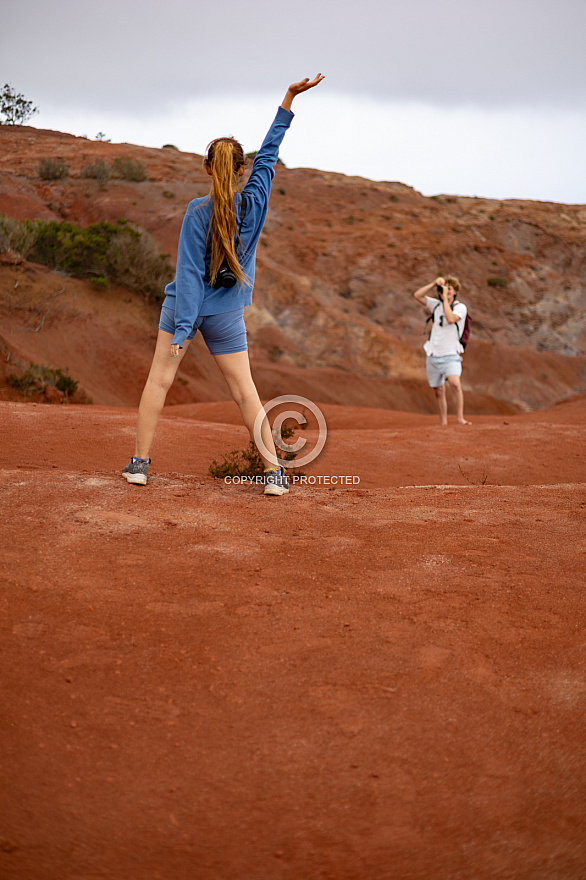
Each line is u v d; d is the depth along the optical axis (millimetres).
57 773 1976
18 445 6637
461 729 2201
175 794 1929
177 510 4098
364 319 60938
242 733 2164
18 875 1610
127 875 1656
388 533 3883
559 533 3959
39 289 39469
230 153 4059
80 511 3914
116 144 86500
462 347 10758
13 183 65938
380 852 1750
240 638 2656
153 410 4562
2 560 3184
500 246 75875
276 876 1674
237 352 4508
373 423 14156
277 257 68062
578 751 2117
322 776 2002
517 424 10094
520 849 1759
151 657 2514
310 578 3207
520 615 2922
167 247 58156
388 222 82625
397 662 2535
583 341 65688
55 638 2590
